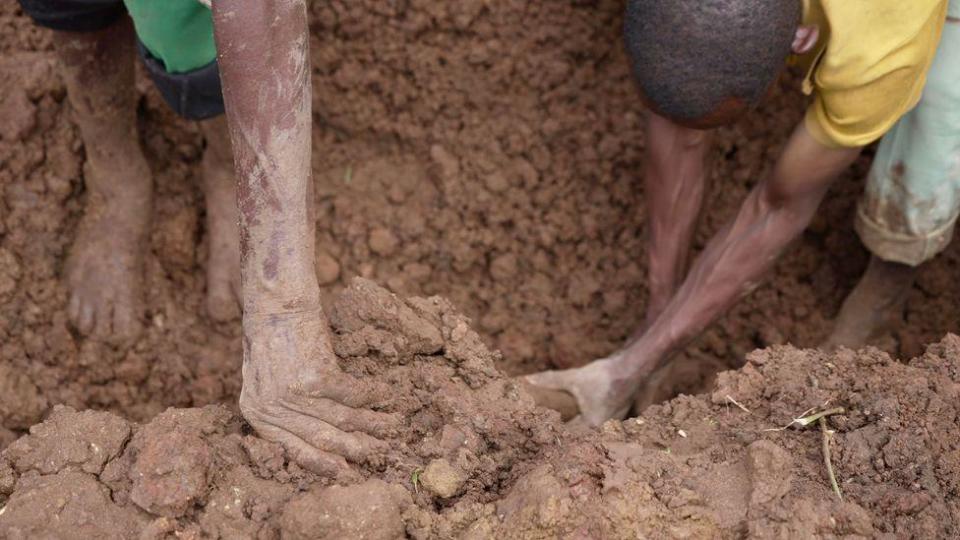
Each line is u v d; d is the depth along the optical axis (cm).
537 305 392
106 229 350
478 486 232
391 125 404
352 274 388
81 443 227
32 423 336
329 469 223
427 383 249
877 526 225
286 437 223
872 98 262
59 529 215
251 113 207
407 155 404
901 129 307
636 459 229
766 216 311
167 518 215
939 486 233
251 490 221
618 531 212
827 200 398
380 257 392
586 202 402
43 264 351
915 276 371
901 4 249
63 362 346
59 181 354
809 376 254
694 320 321
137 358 349
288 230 216
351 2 392
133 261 353
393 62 401
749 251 312
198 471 218
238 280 355
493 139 404
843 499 227
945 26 282
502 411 248
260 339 221
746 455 232
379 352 249
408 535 217
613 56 404
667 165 318
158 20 266
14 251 351
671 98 257
